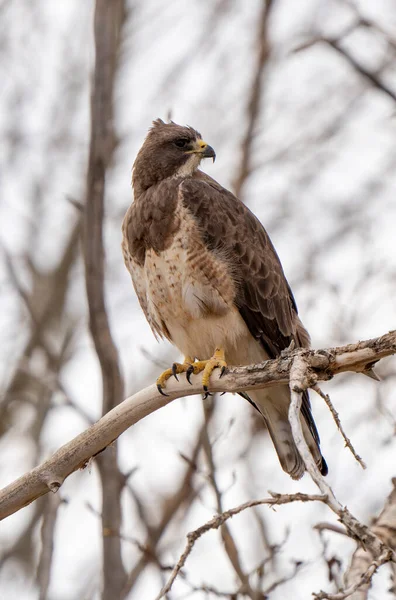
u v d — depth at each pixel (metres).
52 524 11.16
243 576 10.23
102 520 11.54
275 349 11.33
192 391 9.14
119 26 19.09
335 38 12.28
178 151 11.73
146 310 11.43
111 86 12.42
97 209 12.21
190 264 10.72
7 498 8.53
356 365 7.57
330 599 6.05
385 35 12.29
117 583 11.34
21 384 18.50
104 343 11.96
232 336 10.92
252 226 11.38
